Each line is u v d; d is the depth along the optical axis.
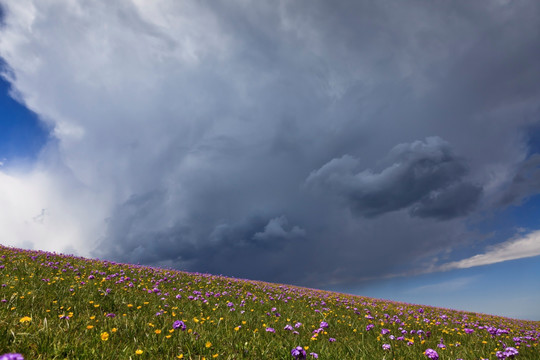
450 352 6.13
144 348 4.69
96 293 8.27
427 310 16.94
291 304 11.97
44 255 14.42
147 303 8.16
